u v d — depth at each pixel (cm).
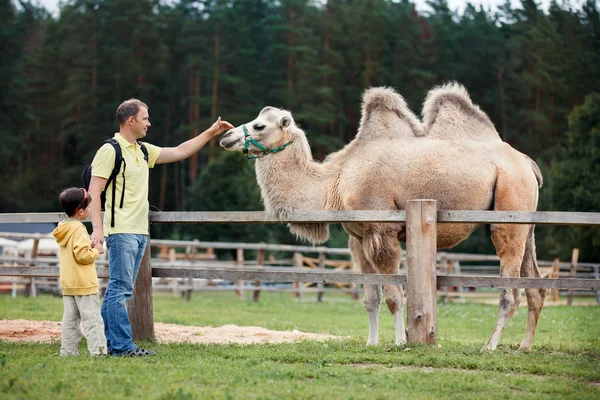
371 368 660
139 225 750
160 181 6009
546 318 1680
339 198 901
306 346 806
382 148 899
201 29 6025
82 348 806
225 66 5900
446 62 5950
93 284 713
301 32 5825
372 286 891
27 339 923
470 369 680
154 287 2241
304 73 5622
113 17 6072
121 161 737
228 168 4666
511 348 869
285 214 833
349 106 5834
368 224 867
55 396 528
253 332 1119
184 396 527
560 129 5316
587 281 741
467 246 4406
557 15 6000
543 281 751
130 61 5856
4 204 5856
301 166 916
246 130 906
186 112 6244
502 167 895
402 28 6097
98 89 5866
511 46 6091
